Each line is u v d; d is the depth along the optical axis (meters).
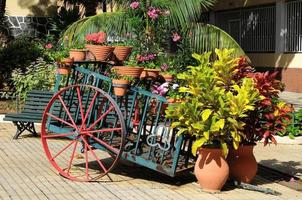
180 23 12.42
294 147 10.31
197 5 12.45
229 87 7.39
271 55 20.20
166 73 8.34
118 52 8.05
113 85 7.52
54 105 8.29
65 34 13.52
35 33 20.50
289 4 19.27
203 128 6.91
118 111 7.27
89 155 8.99
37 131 10.99
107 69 8.20
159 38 12.41
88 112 7.55
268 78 7.50
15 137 10.27
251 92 7.12
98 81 7.73
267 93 7.41
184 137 7.25
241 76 7.50
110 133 7.84
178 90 7.59
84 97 8.41
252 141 7.48
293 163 9.05
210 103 7.02
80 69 7.84
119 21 12.54
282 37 19.56
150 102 7.79
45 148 7.84
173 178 7.83
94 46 7.86
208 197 6.97
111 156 8.34
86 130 7.50
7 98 13.69
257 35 21.31
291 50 19.27
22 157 8.84
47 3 20.56
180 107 7.02
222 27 23.75
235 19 22.83
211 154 7.09
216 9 23.56
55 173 7.90
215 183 7.12
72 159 7.99
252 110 7.25
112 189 7.21
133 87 7.57
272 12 20.41
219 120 6.88
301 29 18.73
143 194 7.03
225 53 7.47
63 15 18.83
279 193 7.30
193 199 6.87
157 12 12.13
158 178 7.82
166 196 6.97
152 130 7.63
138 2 12.38
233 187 7.45
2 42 16.38
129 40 12.30
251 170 7.44
